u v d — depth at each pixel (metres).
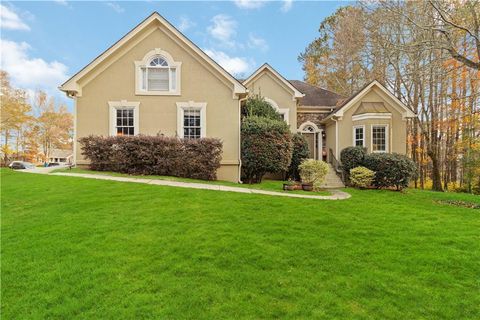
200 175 12.66
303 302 3.50
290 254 4.80
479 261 4.72
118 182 10.30
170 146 12.35
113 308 3.37
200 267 4.32
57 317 3.27
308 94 21.81
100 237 5.39
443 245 5.46
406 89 21.53
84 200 7.88
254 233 5.72
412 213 8.07
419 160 23.88
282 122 14.00
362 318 3.23
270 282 3.94
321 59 34.78
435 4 12.79
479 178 20.12
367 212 7.93
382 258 4.76
